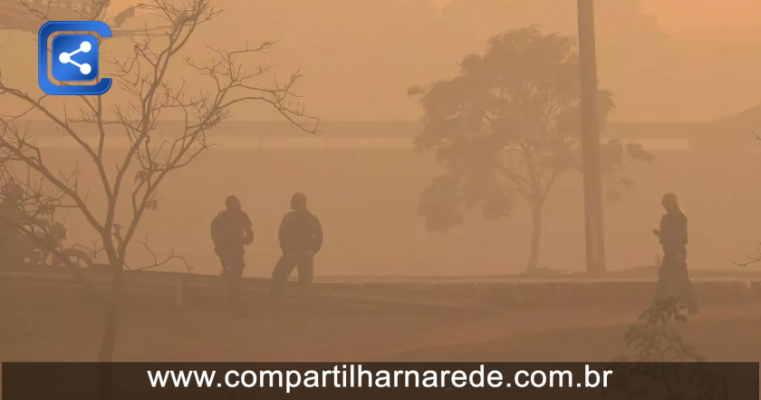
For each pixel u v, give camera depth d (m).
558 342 50.91
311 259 65.25
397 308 67.88
